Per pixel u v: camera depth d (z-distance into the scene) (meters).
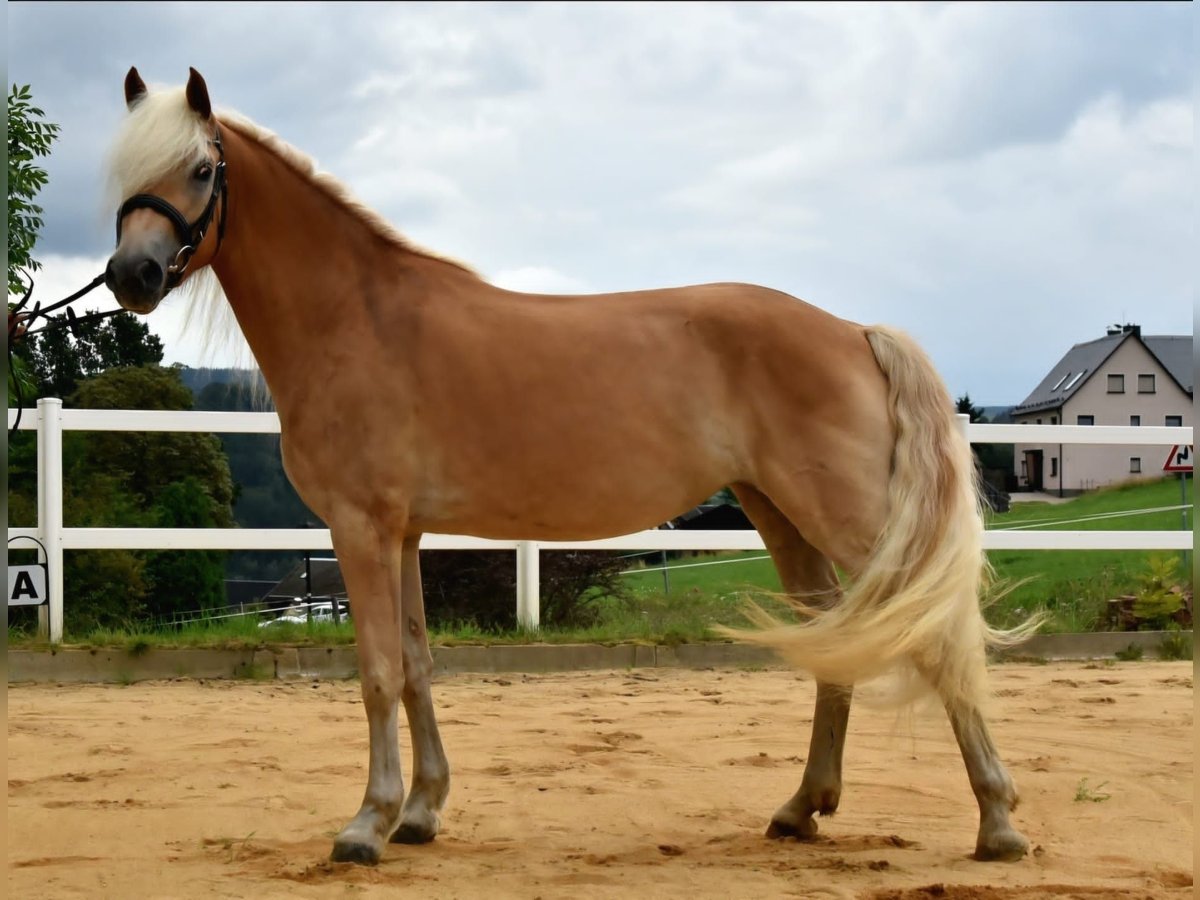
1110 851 3.92
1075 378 48.44
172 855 3.89
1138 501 26.41
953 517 3.82
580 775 5.20
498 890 3.44
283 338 4.06
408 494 3.95
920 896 3.34
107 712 6.77
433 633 8.84
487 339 3.99
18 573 8.10
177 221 3.81
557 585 10.59
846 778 5.16
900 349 4.02
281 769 5.27
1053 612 9.77
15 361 8.07
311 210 4.10
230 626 8.83
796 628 3.78
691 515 14.94
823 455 3.89
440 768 4.20
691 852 3.95
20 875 3.65
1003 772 3.82
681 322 4.04
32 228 7.11
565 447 3.93
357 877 3.56
